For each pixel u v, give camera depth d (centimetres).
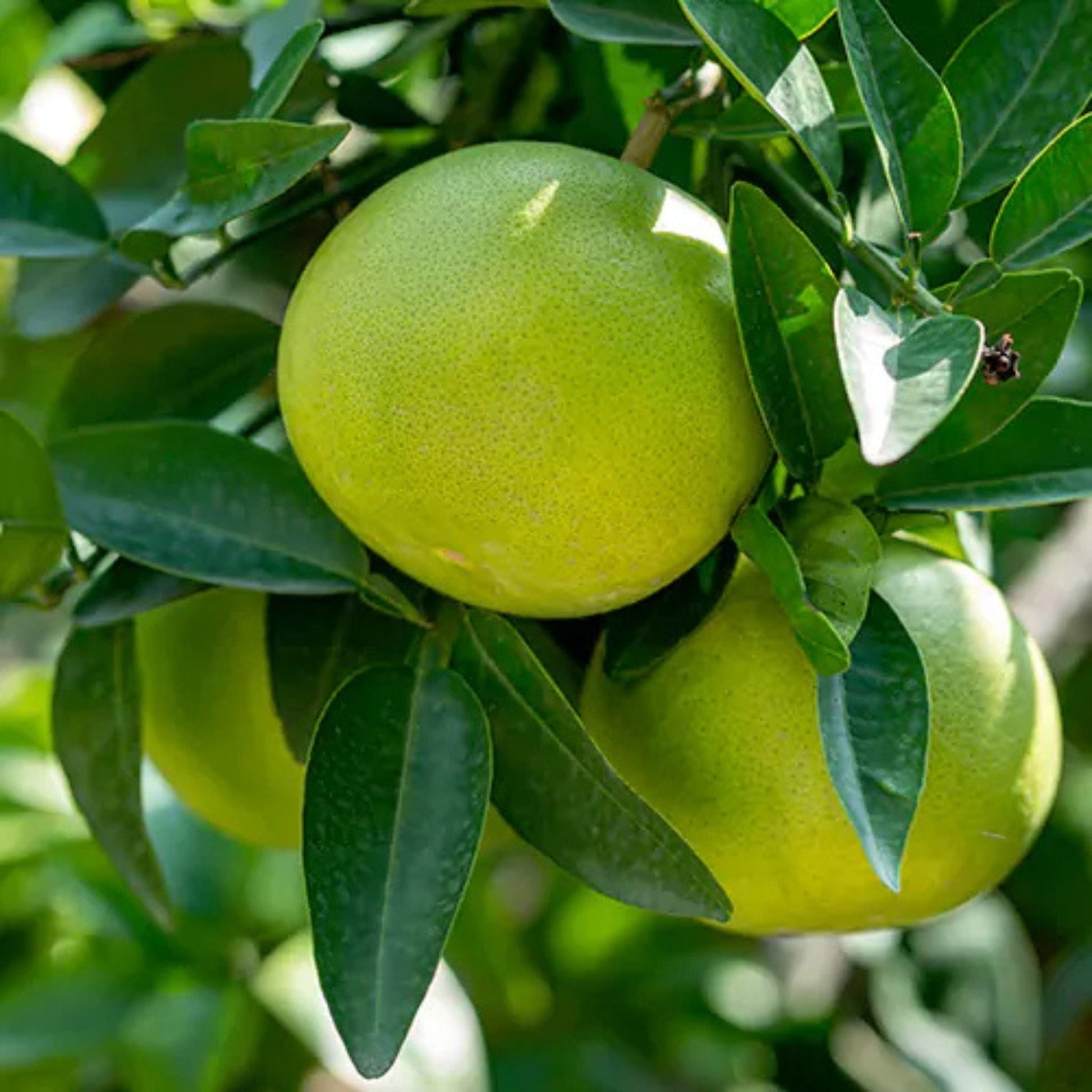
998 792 103
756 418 97
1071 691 145
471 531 96
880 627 98
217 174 100
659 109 102
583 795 100
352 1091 136
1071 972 145
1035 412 100
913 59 97
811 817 101
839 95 102
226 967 133
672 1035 140
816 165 97
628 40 101
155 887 109
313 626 106
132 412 111
